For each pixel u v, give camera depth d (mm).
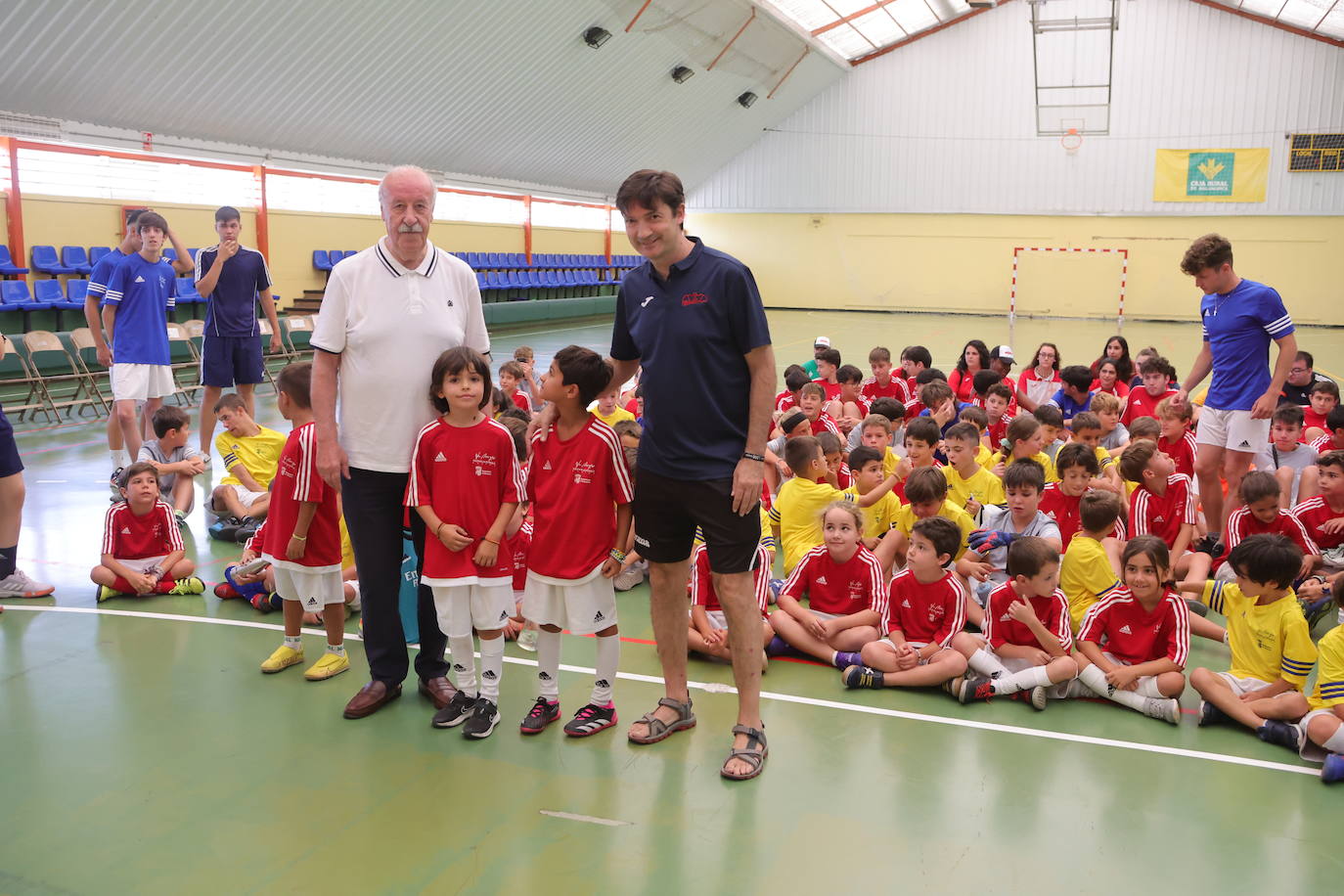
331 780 3031
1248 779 3139
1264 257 23391
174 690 3689
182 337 12086
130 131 13047
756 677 3186
